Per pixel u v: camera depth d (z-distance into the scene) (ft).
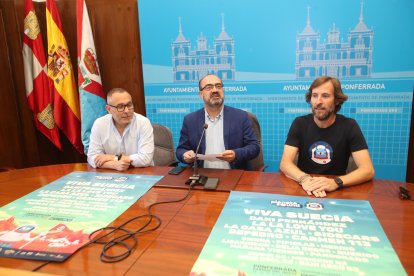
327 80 5.55
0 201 4.25
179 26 9.08
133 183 4.91
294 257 2.75
